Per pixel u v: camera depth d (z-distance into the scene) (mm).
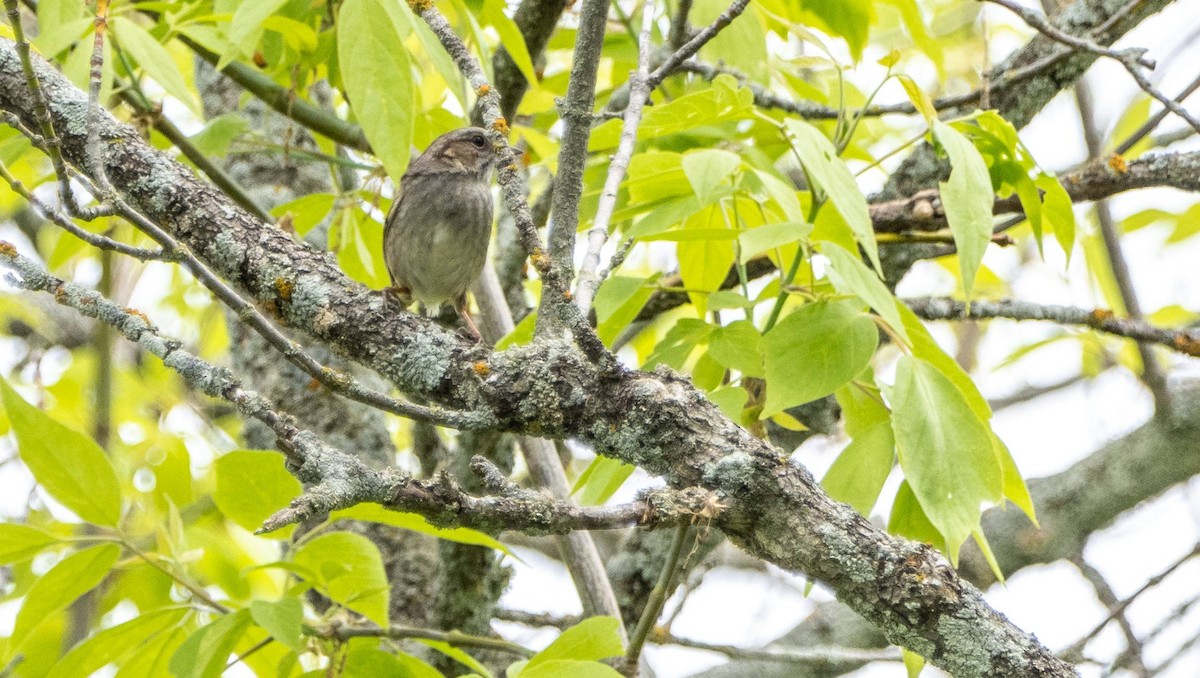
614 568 10609
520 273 11977
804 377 6594
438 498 5223
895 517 7195
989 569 12969
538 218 11344
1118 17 9664
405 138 6848
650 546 10586
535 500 5410
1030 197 7629
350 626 7906
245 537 11500
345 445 11219
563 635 6746
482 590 10031
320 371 5785
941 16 15539
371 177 10219
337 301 6629
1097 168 8852
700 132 9891
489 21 9617
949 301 9016
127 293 12031
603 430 6137
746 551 6066
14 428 7102
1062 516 13117
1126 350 14234
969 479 6414
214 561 10539
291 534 7492
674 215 7457
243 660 8242
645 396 6082
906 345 6852
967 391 7344
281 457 7176
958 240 6496
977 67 14531
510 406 6164
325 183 12352
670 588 7934
